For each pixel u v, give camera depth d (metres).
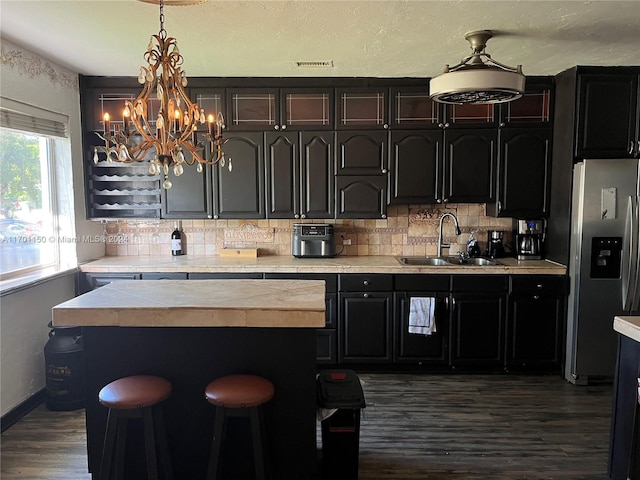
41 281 3.31
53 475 2.50
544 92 3.92
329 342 3.86
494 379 3.80
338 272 3.81
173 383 2.33
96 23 2.65
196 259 4.15
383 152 3.99
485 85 2.46
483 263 4.13
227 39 2.91
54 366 3.20
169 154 2.05
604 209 3.51
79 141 3.92
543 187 3.98
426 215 4.37
